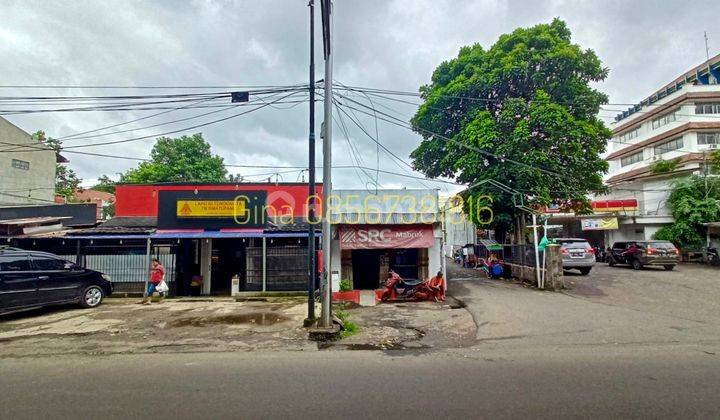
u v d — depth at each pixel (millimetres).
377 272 14438
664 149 30734
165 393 4801
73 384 5195
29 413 4219
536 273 14594
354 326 8688
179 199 14664
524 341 7402
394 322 9344
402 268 14422
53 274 11047
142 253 14898
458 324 9055
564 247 17500
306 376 5414
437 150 20703
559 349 6781
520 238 20016
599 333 7848
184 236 14133
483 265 20875
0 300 9781
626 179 31672
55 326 9203
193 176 31375
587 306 10711
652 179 29641
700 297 11852
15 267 10383
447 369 5691
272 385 5047
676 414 4012
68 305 12133
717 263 21766
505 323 8914
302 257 14375
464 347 7082
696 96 28438
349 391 4781
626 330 8039
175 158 31719
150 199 18297
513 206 18125
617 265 21797
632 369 5531
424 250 14055
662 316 9336
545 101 17016
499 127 17656
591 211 20625
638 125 34531
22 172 24141
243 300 13305
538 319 9227
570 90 18156
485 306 11023
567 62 17797
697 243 23578
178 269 14695
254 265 14375
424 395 4609
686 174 26516
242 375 5504
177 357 6586
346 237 13266
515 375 5344
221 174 33188
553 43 18375
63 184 34719
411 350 6926
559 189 18125
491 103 19344
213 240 16766
